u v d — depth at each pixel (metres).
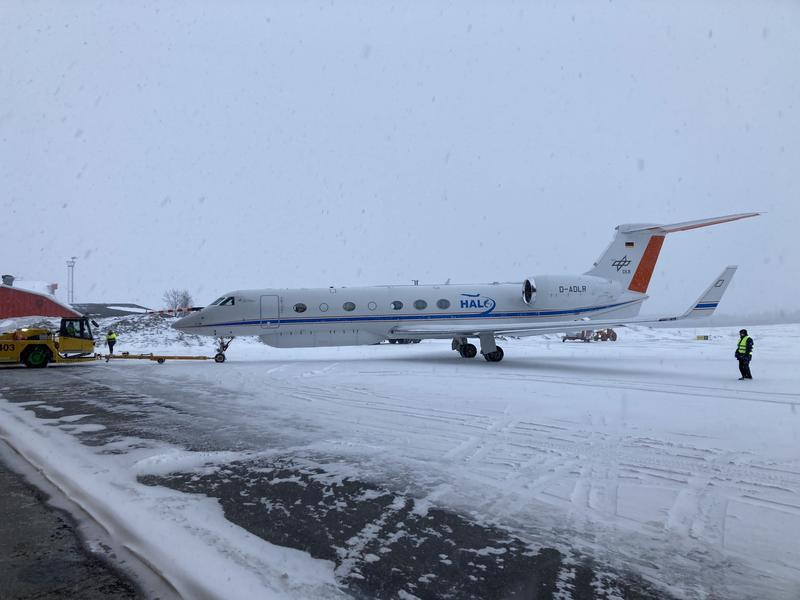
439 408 9.35
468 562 3.47
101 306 63.91
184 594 3.04
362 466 5.72
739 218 18.78
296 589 3.09
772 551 3.65
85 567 3.40
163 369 17.62
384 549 3.67
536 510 4.43
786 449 6.46
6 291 41.22
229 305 19.39
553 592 3.07
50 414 8.95
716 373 15.49
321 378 14.16
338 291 20.11
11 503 4.60
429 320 20.41
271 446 6.61
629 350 27.56
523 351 26.86
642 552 3.63
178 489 4.95
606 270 21.69
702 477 5.34
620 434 7.27
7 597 3.01
